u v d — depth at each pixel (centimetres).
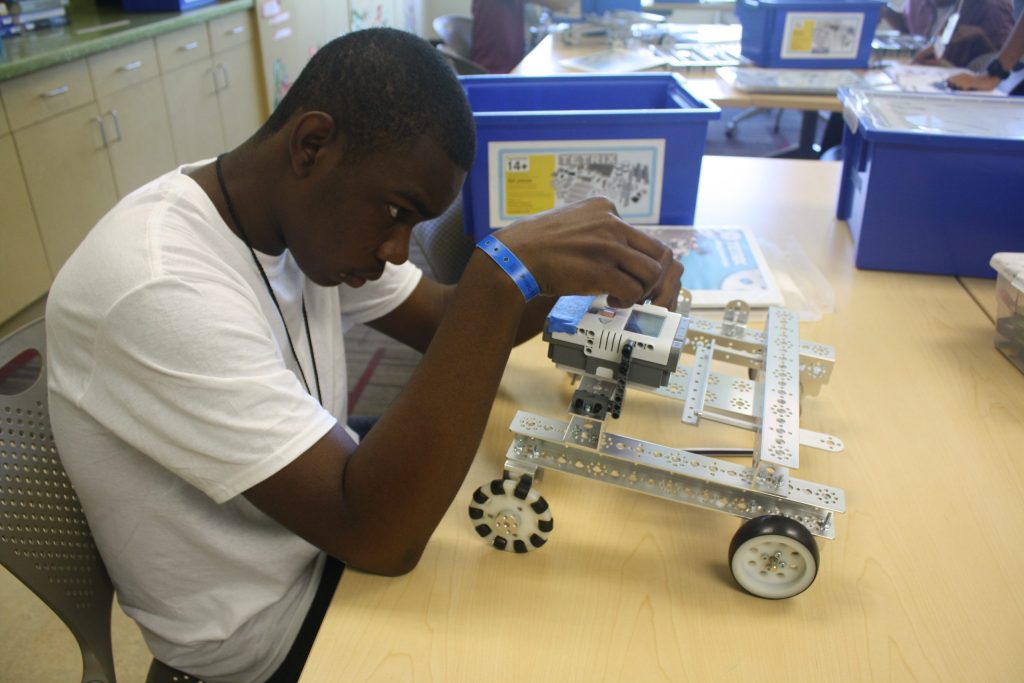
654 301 86
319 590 86
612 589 69
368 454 69
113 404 67
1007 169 119
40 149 245
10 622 153
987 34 237
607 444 74
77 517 83
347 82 65
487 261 71
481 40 351
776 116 519
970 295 123
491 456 86
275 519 70
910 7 288
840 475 83
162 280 65
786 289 120
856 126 134
